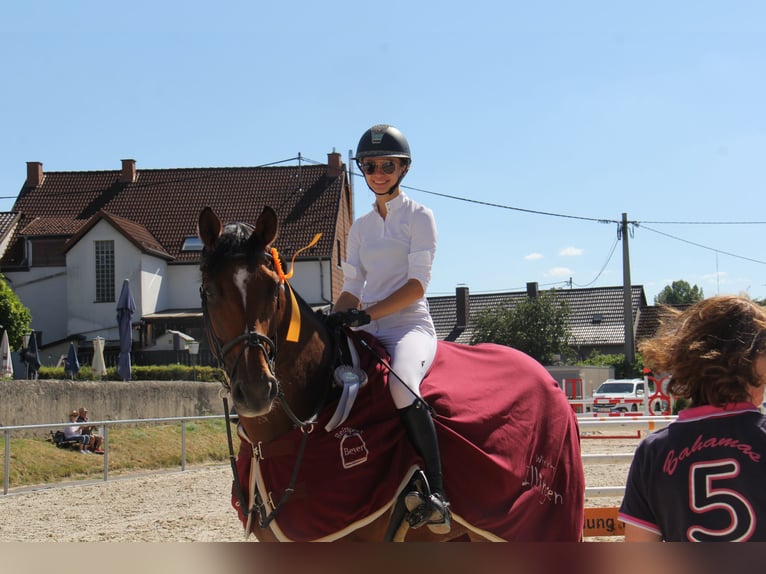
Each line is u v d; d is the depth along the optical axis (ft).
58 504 36.14
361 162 14.98
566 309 136.56
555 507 14.75
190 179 131.44
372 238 15.20
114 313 113.70
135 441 54.80
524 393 14.76
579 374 100.22
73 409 55.52
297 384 12.66
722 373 8.25
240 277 11.65
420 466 12.48
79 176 133.80
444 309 174.19
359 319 13.55
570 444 15.40
